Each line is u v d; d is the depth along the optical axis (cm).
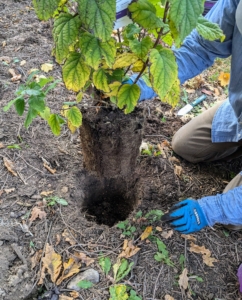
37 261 165
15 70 265
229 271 171
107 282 161
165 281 163
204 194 204
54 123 159
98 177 201
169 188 203
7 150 210
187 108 254
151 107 253
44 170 203
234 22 152
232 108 192
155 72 119
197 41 169
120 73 145
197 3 102
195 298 160
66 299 154
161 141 231
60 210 184
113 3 107
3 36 297
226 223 166
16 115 230
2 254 167
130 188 209
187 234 181
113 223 205
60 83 258
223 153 219
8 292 156
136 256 169
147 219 184
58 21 119
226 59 299
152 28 118
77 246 171
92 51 121
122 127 164
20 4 337
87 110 169
